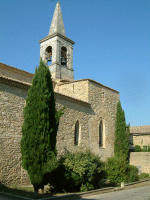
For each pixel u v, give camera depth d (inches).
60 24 1328.7
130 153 1101.7
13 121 617.9
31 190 551.2
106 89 1082.1
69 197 495.2
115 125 1091.3
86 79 971.3
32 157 492.7
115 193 619.5
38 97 526.3
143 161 1053.8
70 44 1337.4
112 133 1067.3
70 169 572.1
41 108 516.7
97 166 632.4
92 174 600.4
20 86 652.7
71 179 564.1
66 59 1301.7
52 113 545.3
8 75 839.1
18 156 613.6
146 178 951.0
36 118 511.2
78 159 597.3
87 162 594.9
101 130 1010.7
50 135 526.6
